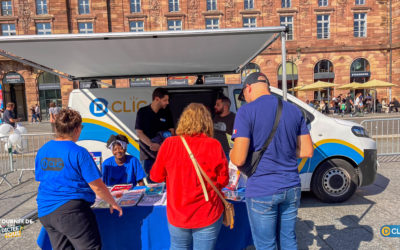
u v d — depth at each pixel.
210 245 1.91
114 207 2.14
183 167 1.85
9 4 24.89
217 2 25.80
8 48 3.09
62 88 25.48
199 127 1.88
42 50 3.21
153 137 4.11
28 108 25.77
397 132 8.05
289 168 1.93
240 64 4.96
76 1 24.89
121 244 2.45
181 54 3.80
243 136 1.88
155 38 2.91
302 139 2.00
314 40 26.69
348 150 4.16
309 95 27.27
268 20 26.22
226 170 1.94
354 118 19.56
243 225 2.49
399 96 26.77
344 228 3.44
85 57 3.67
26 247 3.21
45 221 1.96
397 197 4.46
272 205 1.89
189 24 25.84
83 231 1.95
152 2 25.47
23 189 5.56
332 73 27.09
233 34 2.94
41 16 24.58
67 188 1.93
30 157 7.04
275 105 1.94
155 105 4.09
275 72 26.64
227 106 4.28
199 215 1.85
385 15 26.88
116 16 25.41
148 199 2.58
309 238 3.22
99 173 2.02
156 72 5.33
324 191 4.19
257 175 1.92
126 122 4.48
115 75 5.41
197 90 4.68
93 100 4.50
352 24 26.73
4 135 6.31
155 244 2.44
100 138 4.46
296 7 26.25
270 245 1.96
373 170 4.24
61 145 1.97
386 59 27.08
